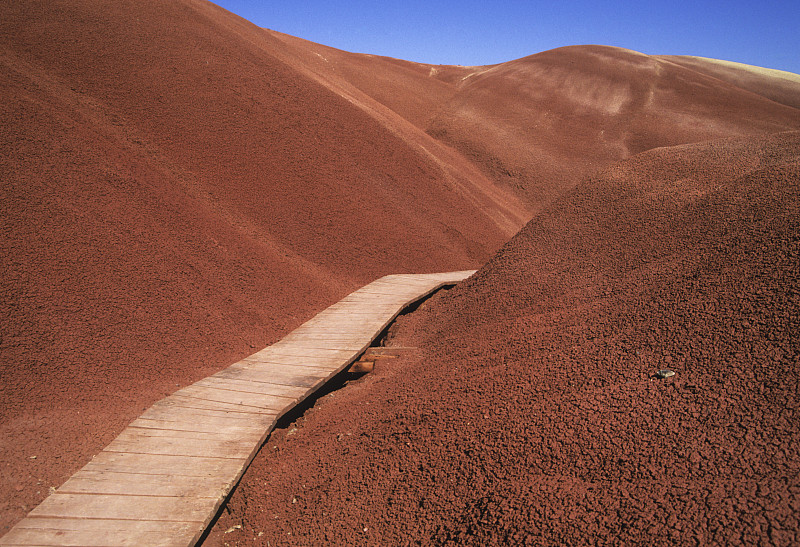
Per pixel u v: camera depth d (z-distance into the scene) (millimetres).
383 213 12461
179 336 5891
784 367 2611
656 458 2447
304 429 4379
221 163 10633
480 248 13664
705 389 2730
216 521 3314
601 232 6059
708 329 3180
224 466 3641
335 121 14789
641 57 38094
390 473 3205
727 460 2275
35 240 5906
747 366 2742
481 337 4934
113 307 5738
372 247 11078
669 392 2826
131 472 3518
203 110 11781
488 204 17625
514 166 25297
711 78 36344
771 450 2221
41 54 10602
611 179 6961
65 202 6617
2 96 7812
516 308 5473
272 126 12719
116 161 8203
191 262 7141
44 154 7141
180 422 4238
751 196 4840
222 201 9586
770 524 1920
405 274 10570
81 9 12727
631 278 4684
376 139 15430
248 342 6367
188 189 9148
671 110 31406
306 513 3193
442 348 5336
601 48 39875
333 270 9703
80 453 3844
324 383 5156
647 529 2127
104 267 6141
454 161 22047
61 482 3510
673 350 3174
